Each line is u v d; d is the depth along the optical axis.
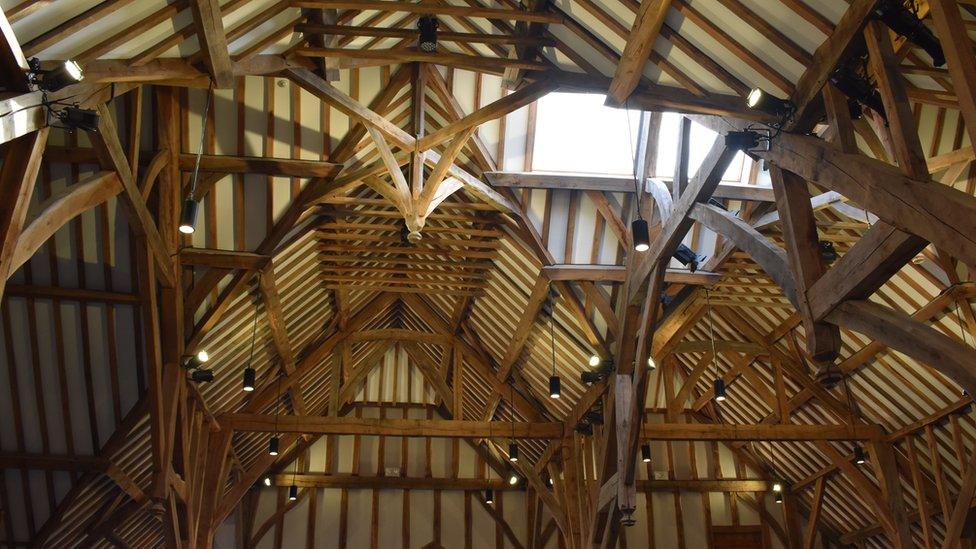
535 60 8.62
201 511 13.45
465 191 11.23
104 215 9.29
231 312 11.77
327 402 19.03
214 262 10.51
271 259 10.70
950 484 13.55
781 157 6.50
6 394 10.30
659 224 10.12
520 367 15.72
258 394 15.44
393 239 12.73
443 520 18.94
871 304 5.62
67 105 5.50
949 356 4.79
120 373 10.48
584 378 11.97
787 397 14.99
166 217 9.27
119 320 10.05
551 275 11.39
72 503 11.42
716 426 14.02
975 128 4.43
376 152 11.12
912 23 5.27
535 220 11.29
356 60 8.83
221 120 9.64
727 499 18.36
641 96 7.59
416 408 19.50
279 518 18.47
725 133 7.39
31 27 5.31
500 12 7.66
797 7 5.90
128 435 11.16
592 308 12.09
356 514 18.69
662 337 12.62
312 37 8.28
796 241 6.35
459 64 8.23
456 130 8.80
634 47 6.73
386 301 16.56
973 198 4.68
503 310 14.30
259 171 9.98
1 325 9.73
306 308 14.24
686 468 18.38
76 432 10.84
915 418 13.25
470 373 17.33
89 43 5.92
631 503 10.81
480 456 19.52
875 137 8.42
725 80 7.00
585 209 11.19
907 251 5.23
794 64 6.36
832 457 14.45
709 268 11.41
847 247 11.48
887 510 13.57
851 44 5.66
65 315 9.87
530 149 10.67
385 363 19.58
